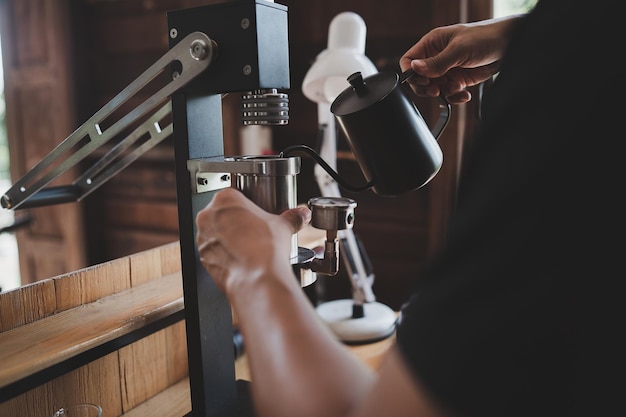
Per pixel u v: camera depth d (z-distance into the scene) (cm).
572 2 29
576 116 28
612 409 28
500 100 31
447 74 80
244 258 47
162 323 83
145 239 236
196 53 67
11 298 73
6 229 153
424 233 184
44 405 75
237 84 67
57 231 248
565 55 29
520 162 29
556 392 29
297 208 57
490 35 75
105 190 242
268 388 38
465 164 34
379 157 67
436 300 31
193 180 71
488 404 29
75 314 78
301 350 38
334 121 132
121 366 86
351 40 116
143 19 219
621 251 27
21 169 255
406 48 179
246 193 66
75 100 234
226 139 201
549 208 28
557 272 28
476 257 30
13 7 237
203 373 75
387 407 32
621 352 28
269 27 67
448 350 30
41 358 65
